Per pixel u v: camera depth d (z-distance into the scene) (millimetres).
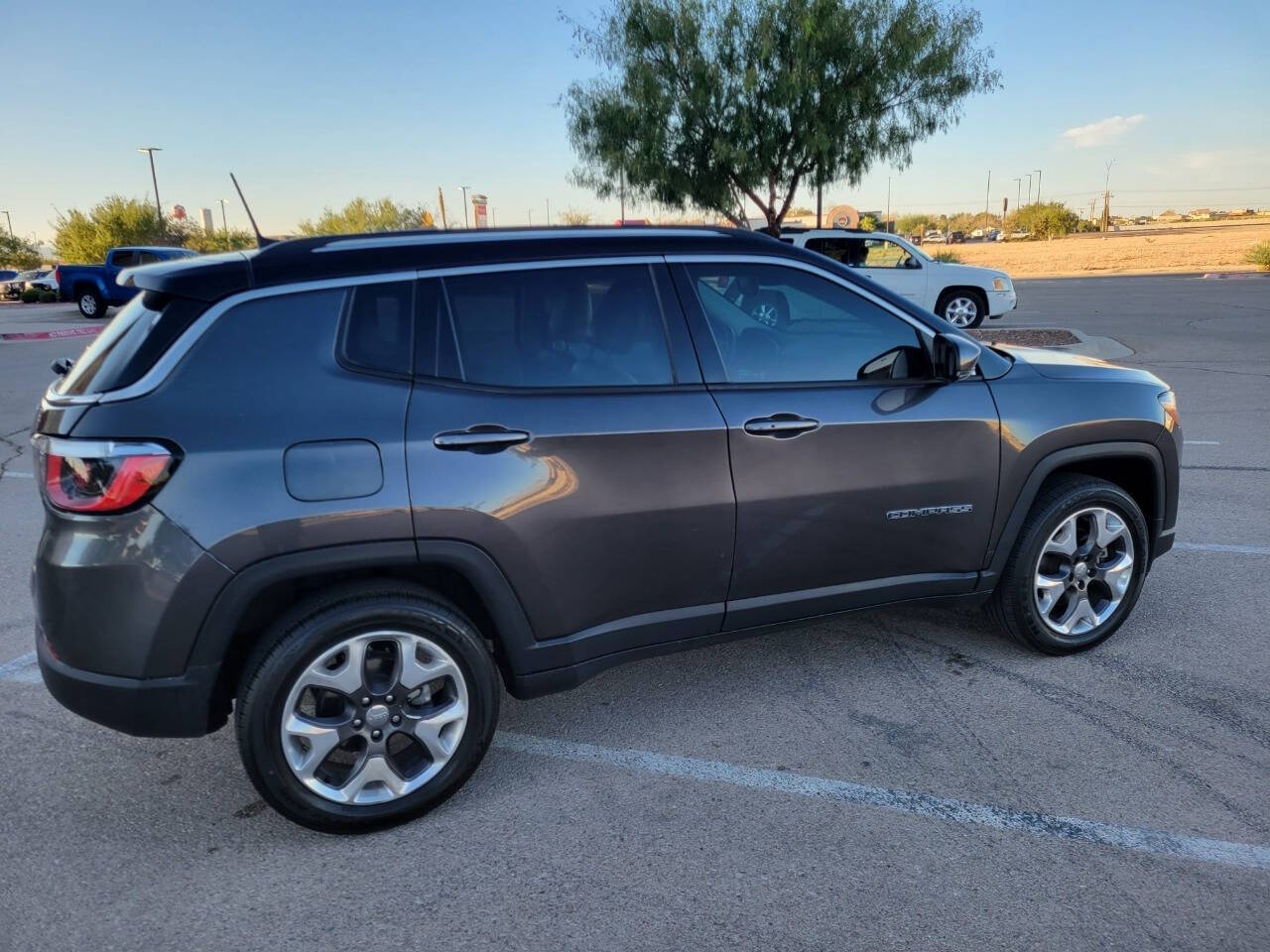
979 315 16734
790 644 4199
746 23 13984
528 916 2500
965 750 3270
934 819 2879
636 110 14547
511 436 2875
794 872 2652
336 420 2711
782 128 14141
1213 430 8305
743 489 3205
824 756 3264
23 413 10781
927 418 3453
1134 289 28297
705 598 3287
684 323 3215
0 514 6570
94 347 2902
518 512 2893
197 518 2570
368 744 2834
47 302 36531
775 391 3283
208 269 2762
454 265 2959
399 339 2859
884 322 3490
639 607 3201
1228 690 3641
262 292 2750
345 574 2857
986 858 2688
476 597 3102
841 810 2941
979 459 3549
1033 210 100062
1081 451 3738
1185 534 5527
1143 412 3846
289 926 2484
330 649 2732
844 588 3490
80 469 2541
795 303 3373
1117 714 3482
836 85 13867
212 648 2646
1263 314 18750
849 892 2561
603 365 3098
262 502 2615
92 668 2633
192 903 2582
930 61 13906
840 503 3359
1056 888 2553
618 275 3150
